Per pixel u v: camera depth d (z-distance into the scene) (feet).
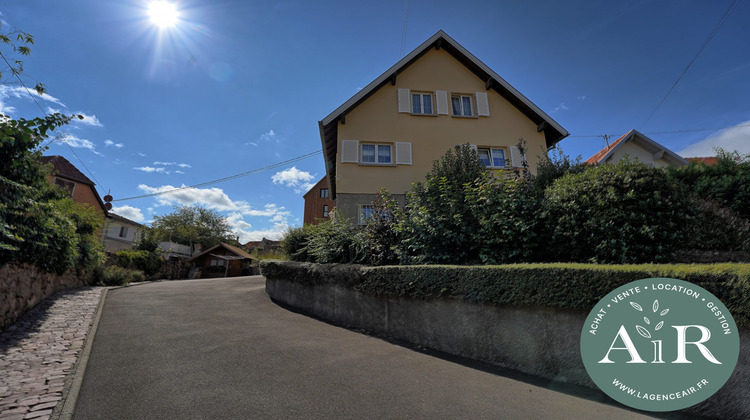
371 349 17.15
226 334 19.15
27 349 15.25
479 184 24.86
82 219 41.01
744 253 18.06
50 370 12.77
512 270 14.89
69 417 9.20
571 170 29.27
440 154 47.24
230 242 175.63
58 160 74.84
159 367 13.50
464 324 16.67
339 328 21.95
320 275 26.27
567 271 13.21
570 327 13.15
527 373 14.03
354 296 23.24
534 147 49.19
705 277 10.53
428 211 24.94
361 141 46.37
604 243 18.49
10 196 18.61
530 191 24.26
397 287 19.65
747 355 9.62
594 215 19.48
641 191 19.04
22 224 20.79
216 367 13.60
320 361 14.79
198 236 153.07
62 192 26.27
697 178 29.17
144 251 77.10
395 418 9.68
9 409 9.41
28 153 20.95
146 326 20.74
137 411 9.74
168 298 33.47
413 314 19.13
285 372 13.25
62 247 28.96
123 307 27.58
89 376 12.43
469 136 48.44
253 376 12.71
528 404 10.93
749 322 9.54
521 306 14.75
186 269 102.78
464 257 23.62
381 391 11.69
